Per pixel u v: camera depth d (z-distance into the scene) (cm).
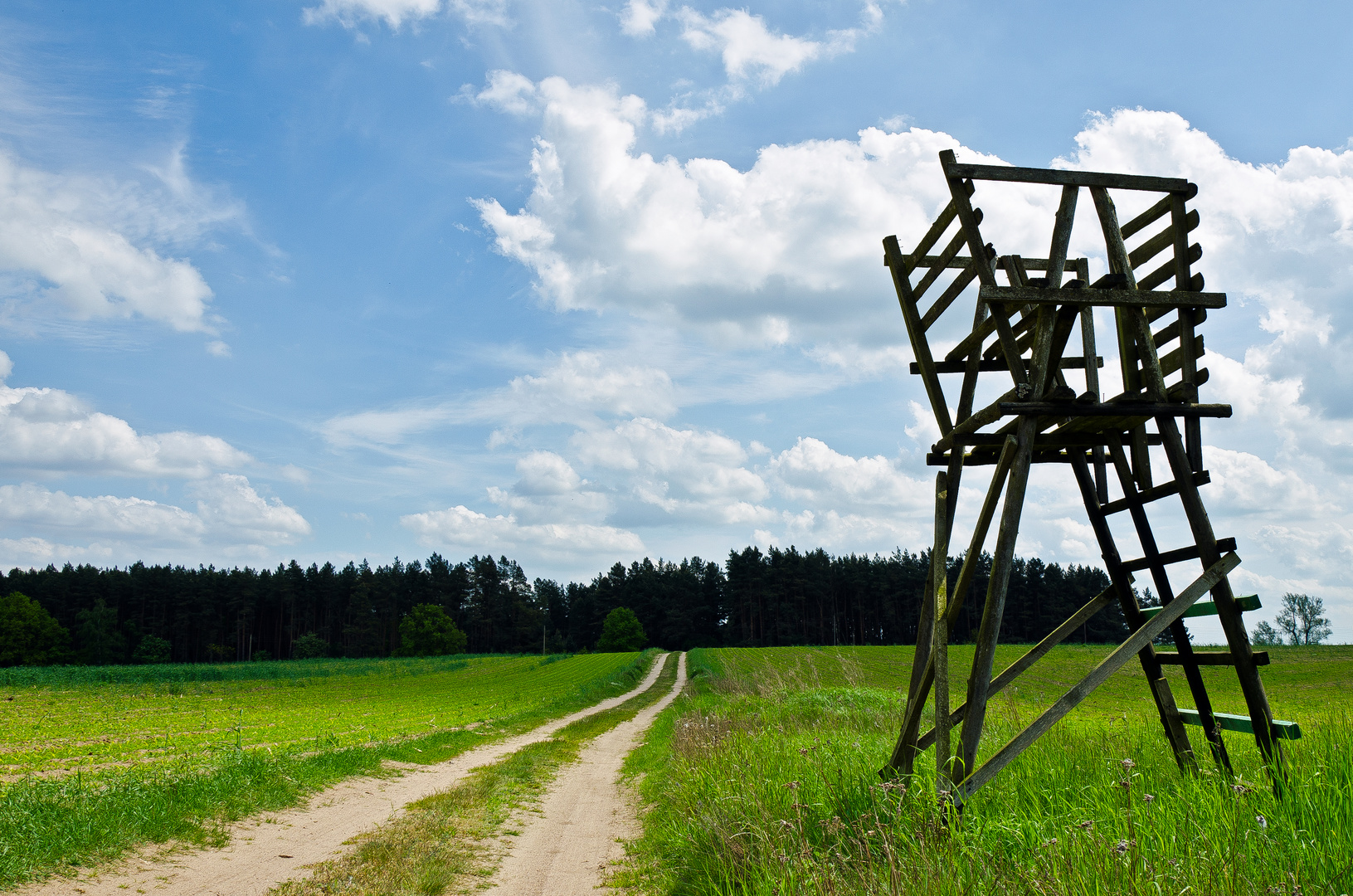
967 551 663
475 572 15125
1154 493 660
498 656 11244
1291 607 11700
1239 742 779
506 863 828
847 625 12706
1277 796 495
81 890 679
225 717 3209
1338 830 404
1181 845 405
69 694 4747
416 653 13025
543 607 15900
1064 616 11062
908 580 12388
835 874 458
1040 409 578
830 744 888
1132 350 668
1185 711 679
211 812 982
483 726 2716
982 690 564
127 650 11312
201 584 12431
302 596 13700
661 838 852
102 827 823
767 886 499
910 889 413
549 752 1964
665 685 5678
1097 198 615
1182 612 588
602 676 5944
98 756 1812
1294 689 4184
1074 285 592
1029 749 776
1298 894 328
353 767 1478
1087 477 745
